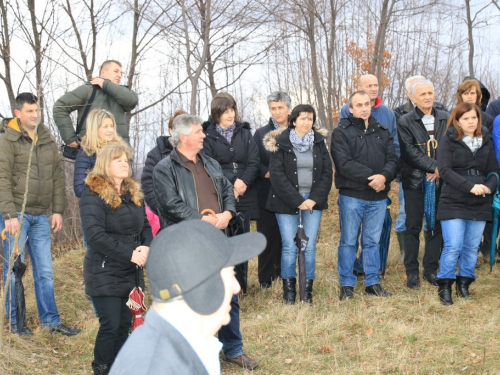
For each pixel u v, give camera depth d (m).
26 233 5.13
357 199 5.81
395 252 7.32
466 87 6.13
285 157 5.67
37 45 8.67
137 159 12.26
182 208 4.39
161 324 1.44
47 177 5.25
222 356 4.69
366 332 5.02
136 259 4.09
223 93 5.99
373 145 5.80
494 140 5.58
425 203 6.12
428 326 5.09
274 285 6.34
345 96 14.67
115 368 1.40
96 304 4.14
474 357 4.44
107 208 4.12
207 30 8.27
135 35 9.64
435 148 6.05
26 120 5.07
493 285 6.15
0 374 4.29
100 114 5.24
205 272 1.42
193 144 4.53
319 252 7.75
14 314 5.07
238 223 4.96
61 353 4.90
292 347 4.85
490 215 5.58
